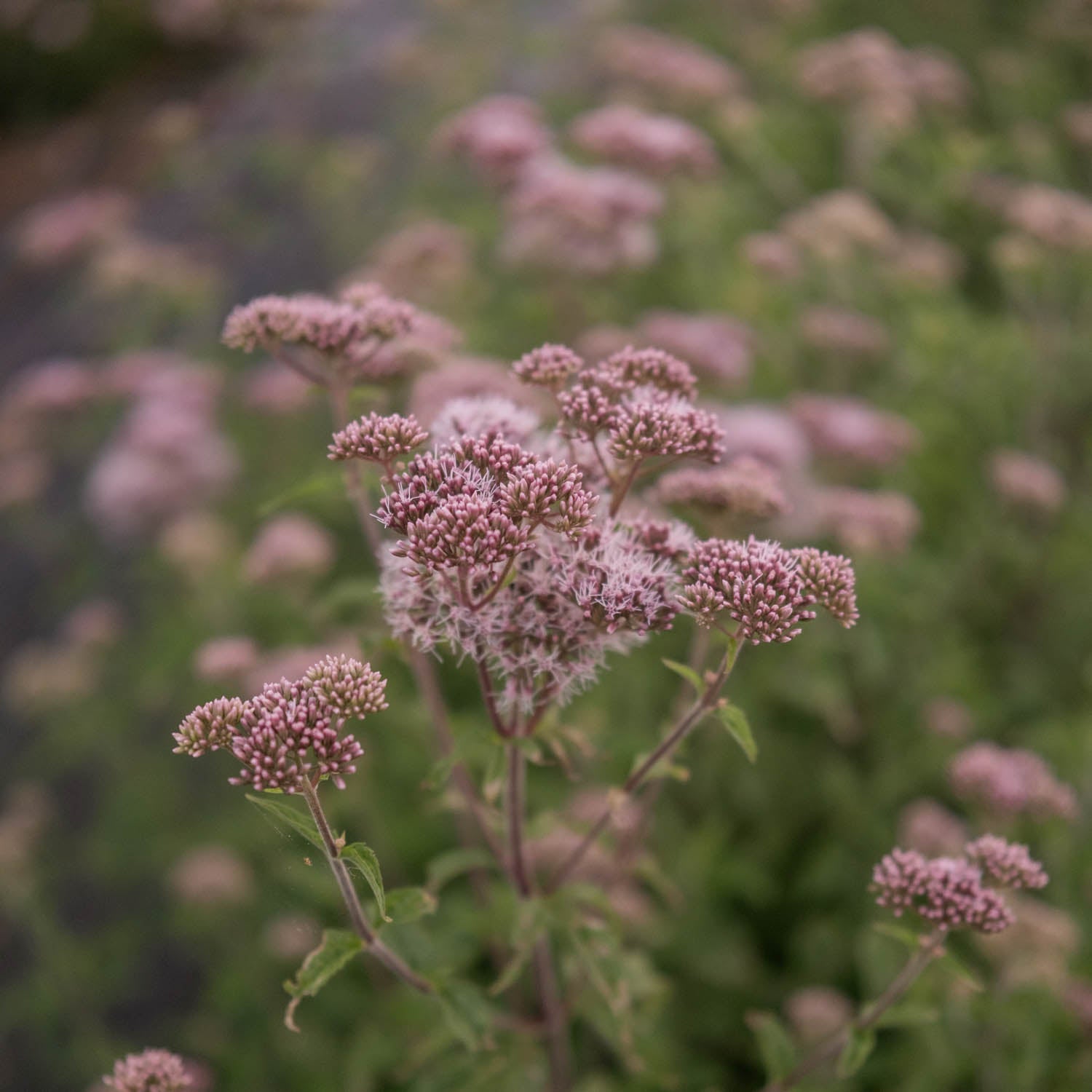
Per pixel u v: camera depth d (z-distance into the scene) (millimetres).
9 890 613
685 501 402
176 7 1314
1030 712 707
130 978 649
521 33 1188
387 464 319
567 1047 426
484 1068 400
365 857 294
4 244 1600
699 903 581
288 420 870
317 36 1299
